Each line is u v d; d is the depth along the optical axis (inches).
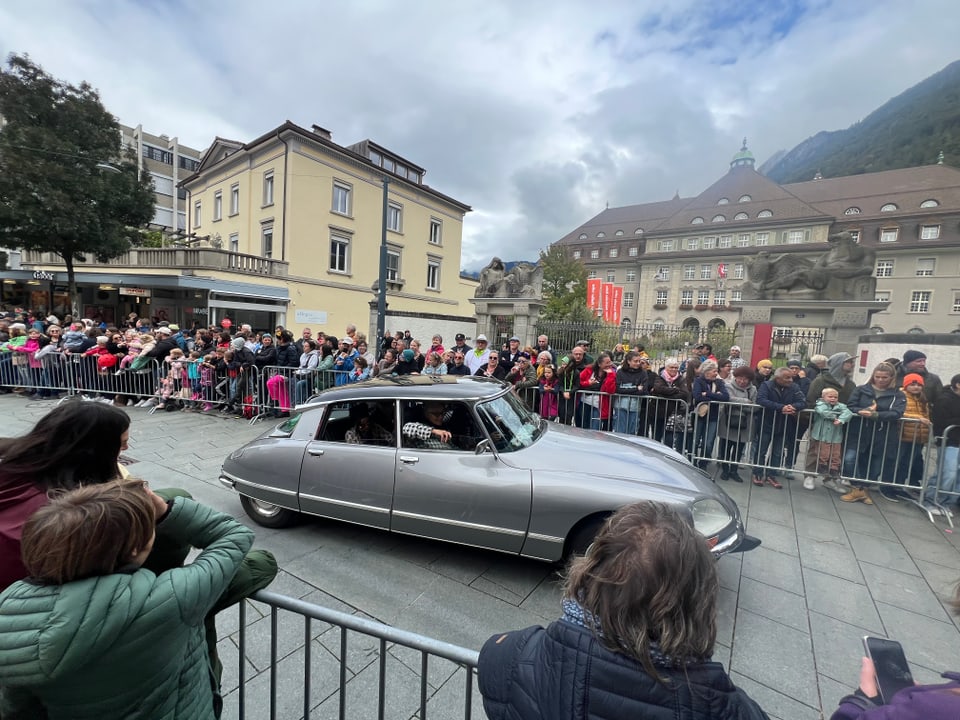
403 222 1027.3
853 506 178.7
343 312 901.8
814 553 139.6
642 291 2105.1
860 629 103.9
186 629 40.9
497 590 118.0
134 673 37.8
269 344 335.3
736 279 1849.2
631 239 2299.5
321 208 852.0
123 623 35.6
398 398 135.7
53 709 37.8
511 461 123.7
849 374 228.4
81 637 34.2
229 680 88.4
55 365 342.0
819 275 414.0
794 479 211.3
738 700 34.3
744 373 218.7
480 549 139.0
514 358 303.0
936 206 1668.3
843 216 1840.6
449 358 309.6
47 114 556.4
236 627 103.3
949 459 175.2
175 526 49.6
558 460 123.7
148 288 753.0
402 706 82.4
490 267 528.1
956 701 31.6
